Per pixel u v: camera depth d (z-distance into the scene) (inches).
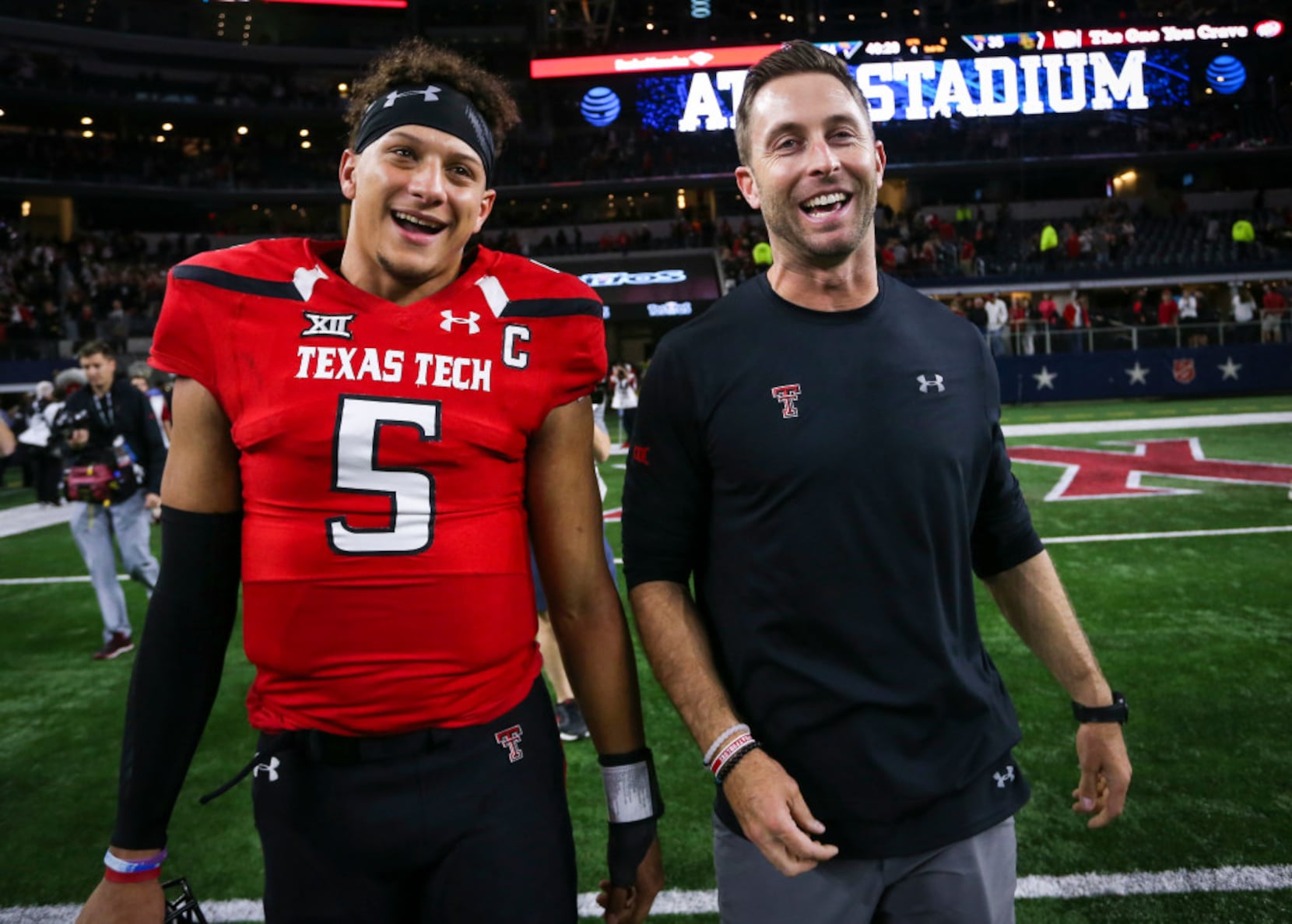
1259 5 1334.9
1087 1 1444.4
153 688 57.9
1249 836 116.1
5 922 109.0
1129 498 357.4
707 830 126.3
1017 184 1359.5
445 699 57.7
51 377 925.8
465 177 61.4
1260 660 180.1
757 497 61.7
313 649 56.6
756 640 61.8
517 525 61.8
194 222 1397.6
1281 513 315.9
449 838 57.5
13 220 1293.1
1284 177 1327.5
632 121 1435.8
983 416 65.1
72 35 1312.7
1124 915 101.2
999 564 70.8
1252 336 837.2
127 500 213.3
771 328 63.7
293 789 57.6
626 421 775.1
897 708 59.8
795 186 61.7
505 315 61.7
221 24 1435.8
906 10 1462.8
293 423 56.2
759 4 1510.8
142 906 58.4
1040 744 147.5
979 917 60.9
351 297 59.4
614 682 66.7
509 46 1449.3
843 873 60.4
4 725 176.7
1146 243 1179.3
